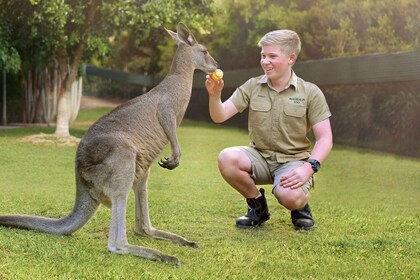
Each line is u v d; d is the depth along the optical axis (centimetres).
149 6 1076
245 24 1733
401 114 1037
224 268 309
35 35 1116
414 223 444
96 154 339
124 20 1102
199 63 393
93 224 415
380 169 817
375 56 1046
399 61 988
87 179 345
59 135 1153
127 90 2717
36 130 1338
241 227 427
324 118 407
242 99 423
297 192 401
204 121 1889
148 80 2369
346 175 759
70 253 323
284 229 424
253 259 330
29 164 801
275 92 413
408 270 313
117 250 329
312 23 1396
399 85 1061
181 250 349
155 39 1348
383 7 1218
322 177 741
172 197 562
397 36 1191
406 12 1161
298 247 363
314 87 414
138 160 354
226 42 1827
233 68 1873
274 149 420
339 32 1293
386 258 338
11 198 521
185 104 382
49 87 1611
